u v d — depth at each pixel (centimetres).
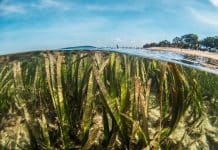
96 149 222
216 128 262
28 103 273
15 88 293
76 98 253
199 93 272
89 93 223
